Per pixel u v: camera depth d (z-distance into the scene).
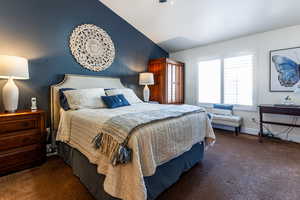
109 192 1.18
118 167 1.22
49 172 2.01
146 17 3.54
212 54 4.32
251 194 1.56
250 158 2.41
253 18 3.07
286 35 3.22
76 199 1.50
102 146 1.37
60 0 2.71
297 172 1.99
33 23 2.44
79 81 2.88
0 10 2.17
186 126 1.84
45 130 2.25
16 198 1.51
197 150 2.19
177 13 3.26
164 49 4.90
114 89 3.14
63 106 2.41
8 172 1.93
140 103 3.25
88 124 1.68
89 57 3.09
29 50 2.42
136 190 1.13
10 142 1.93
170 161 1.69
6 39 2.23
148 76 3.84
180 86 4.73
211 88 4.40
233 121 3.62
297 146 2.92
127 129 1.28
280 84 3.30
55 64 2.69
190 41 4.29
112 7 3.36
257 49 3.59
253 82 3.67
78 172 1.82
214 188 1.67
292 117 3.21
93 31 3.12
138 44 4.09
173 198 1.51
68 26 2.81
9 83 2.09
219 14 3.08
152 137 1.39
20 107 2.37
